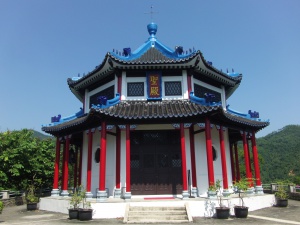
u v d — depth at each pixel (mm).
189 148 22094
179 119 20266
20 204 29156
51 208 22250
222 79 25875
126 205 17547
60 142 26500
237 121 22031
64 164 24766
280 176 78562
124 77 23156
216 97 26281
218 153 23531
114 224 15328
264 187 33438
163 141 22562
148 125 21953
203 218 16891
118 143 22125
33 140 34406
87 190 20188
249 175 23625
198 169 21906
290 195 28594
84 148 25359
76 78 27750
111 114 19344
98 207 17516
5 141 30703
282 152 93562
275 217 17500
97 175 23016
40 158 33406
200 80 24906
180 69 23188
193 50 22562
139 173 21844
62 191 24594
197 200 17844
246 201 20000
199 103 21484
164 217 16281
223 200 18141
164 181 21703
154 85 22922
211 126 20641
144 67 22625
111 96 24203
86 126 22422
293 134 106188
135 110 20969
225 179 20359
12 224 16047
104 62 22453
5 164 29828
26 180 32500
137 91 23203
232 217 17359
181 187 21531
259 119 26453
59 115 27281
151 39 27797
